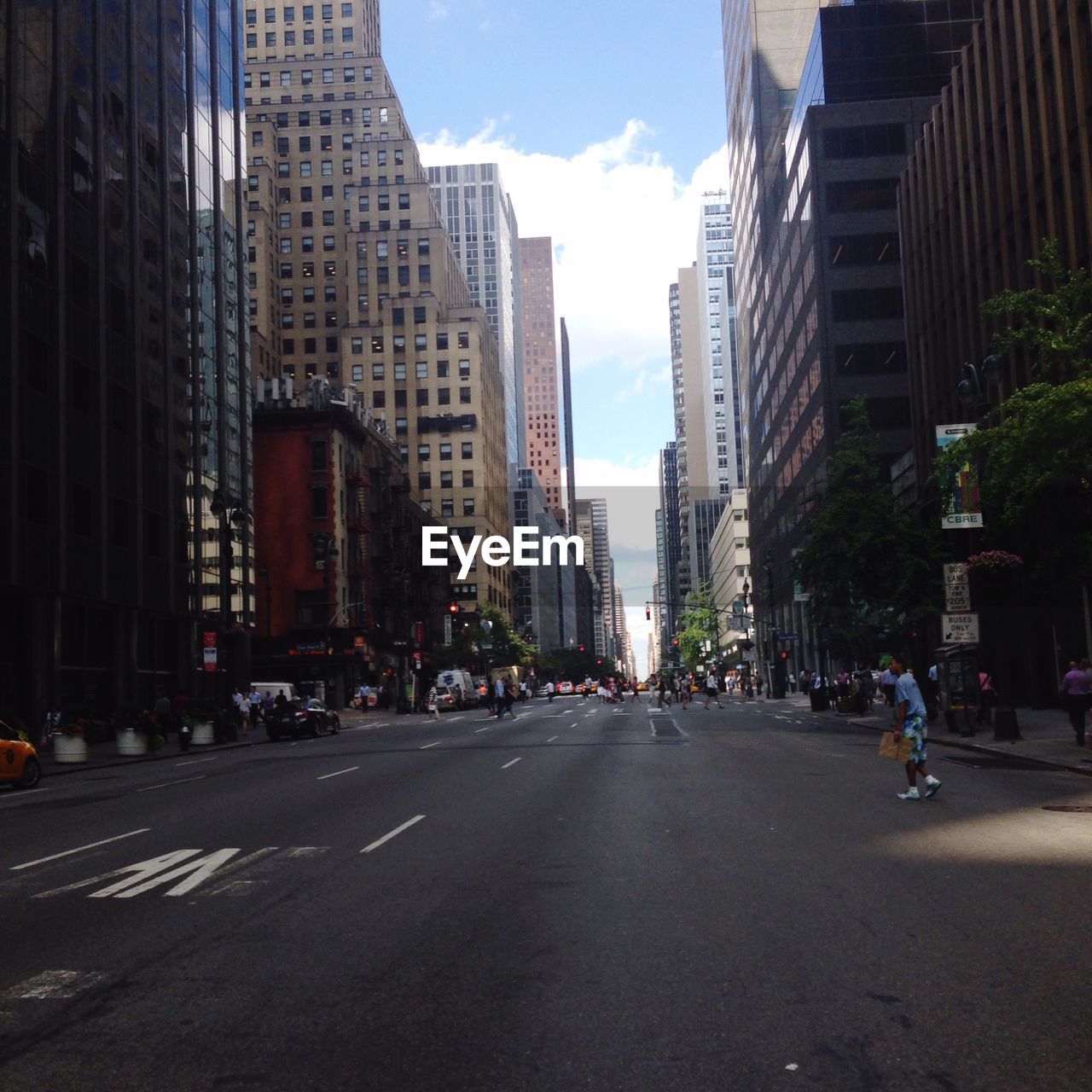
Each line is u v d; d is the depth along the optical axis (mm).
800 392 79375
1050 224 32781
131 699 43656
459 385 121250
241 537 57562
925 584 37031
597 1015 5793
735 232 123375
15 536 35000
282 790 18547
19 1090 4879
